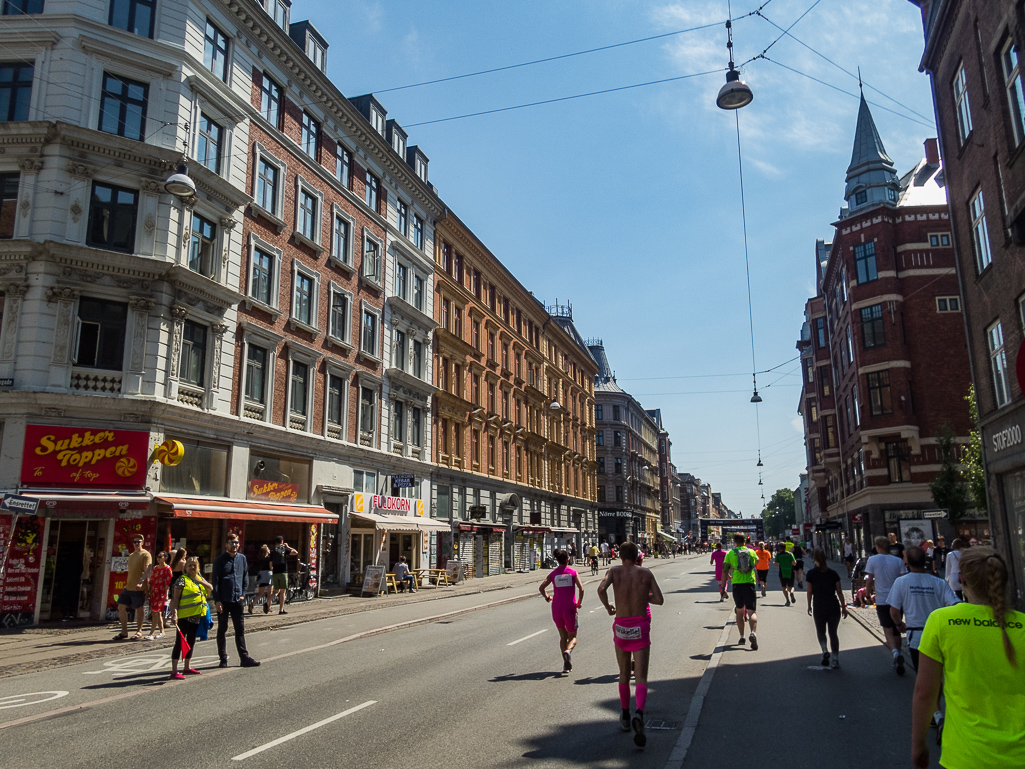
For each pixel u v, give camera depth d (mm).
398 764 6035
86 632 15305
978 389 17922
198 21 20750
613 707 8078
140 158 18750
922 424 32906
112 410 17562
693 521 157125
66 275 17562
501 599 23391
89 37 18422
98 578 17188
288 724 7363
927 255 34281
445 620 17766
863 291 34969
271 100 24375
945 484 27000
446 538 35688
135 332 18188
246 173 22531
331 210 27328
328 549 25734
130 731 7137
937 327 33531
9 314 17219
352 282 28516
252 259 22531
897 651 9930
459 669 10547
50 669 10852
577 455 60469
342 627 16109
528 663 11047
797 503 111812
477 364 40938
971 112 17031
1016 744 3039
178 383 19078
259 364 22891
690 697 8602
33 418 16812
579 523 59812
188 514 17938
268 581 19109
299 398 24844
